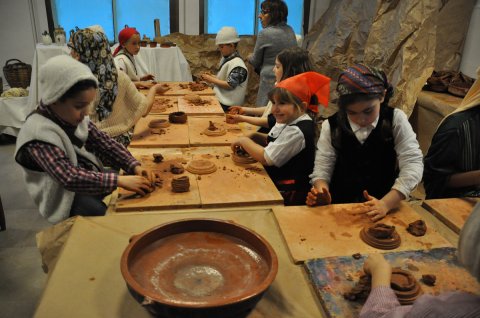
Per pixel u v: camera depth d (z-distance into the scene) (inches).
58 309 36.8
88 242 47.4
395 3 144.9
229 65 147.7
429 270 42.4
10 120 173.9
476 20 134.6
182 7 220.8
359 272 42.1
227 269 40.9
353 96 56.2
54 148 55.6
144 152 79.7
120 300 38.3
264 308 37.9
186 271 40.4
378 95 56.6
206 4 222.4
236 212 56.2
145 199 58.4
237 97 150.2
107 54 88.0
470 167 65.4
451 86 125.8
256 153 73.4
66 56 53.9
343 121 64.9
